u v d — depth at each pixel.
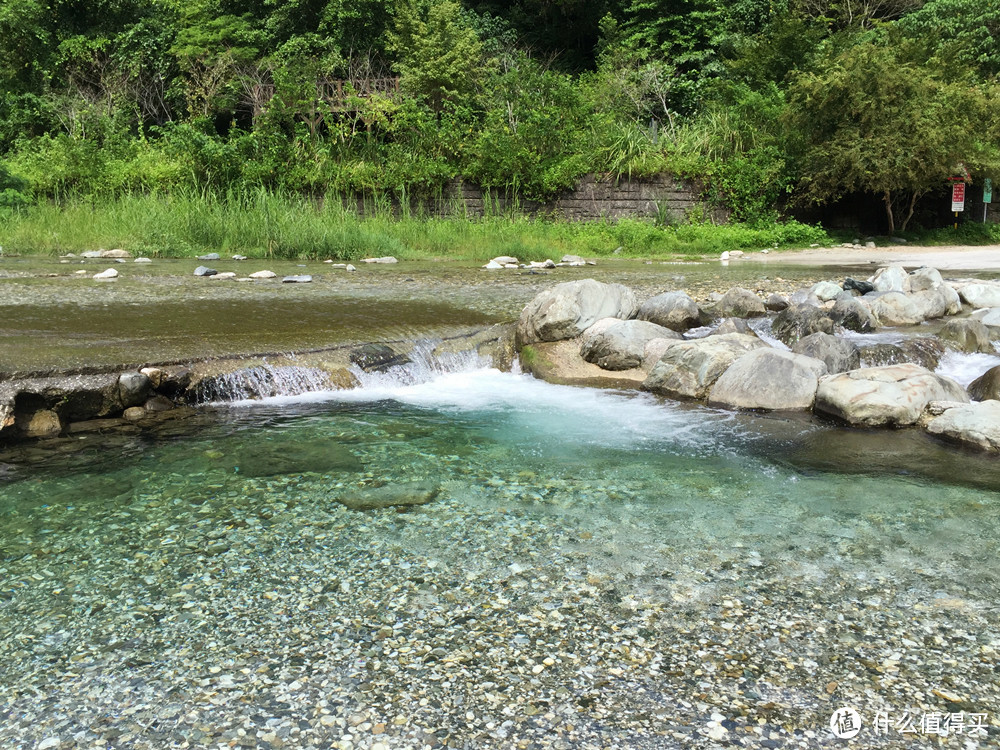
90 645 2.34
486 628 2.44
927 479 3.86
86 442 4.25
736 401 5.21
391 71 23.09
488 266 11.93
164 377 4.87
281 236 13.45
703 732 1.97
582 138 18.78
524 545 3.05
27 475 3.76
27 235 13.03
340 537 3.11
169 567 2.84
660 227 17.64
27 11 22.89
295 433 4.51
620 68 23.05
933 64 19.25
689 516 3.38
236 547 3.01
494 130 18.98
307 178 17.66
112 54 23.98
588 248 16.09
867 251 16.62
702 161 18.48
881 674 2.22
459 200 18.19
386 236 14.59
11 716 2.02
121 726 1.98
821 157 17.81
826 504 3.53
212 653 2.30
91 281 9.09
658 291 8.86
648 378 5.70
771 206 18.81
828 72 17.88
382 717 2.02
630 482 3.81
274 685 2.15
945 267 12.22
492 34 26.27
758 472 3.97
